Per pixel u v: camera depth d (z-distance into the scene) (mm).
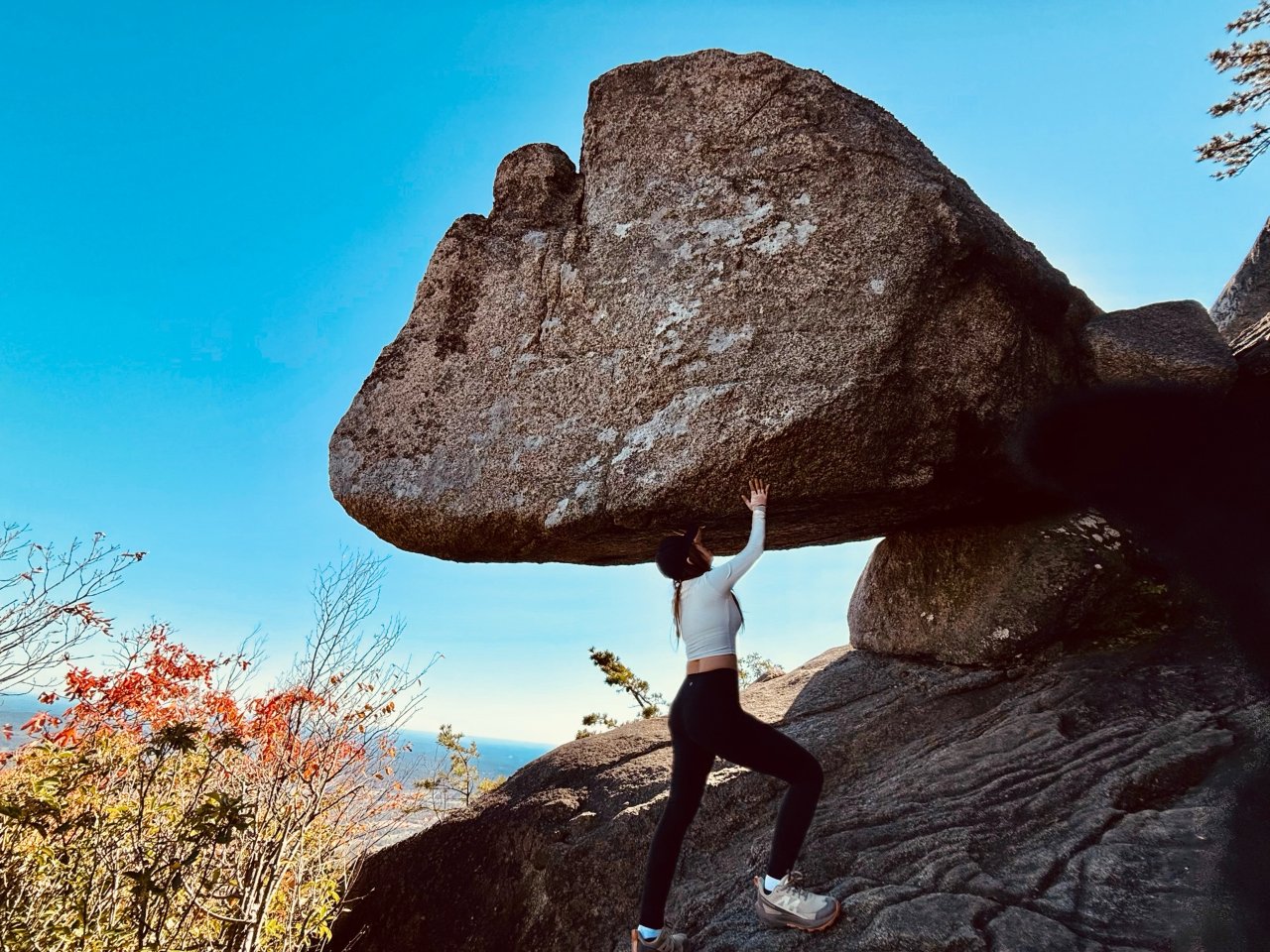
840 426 3738
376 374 5281
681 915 3602
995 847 3227
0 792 4672
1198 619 4340
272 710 6223
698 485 3889
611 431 4234
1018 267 4289
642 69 4930
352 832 6816
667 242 4426
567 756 5875
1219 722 3627
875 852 3434
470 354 4938
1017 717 4145
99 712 5598
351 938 5547
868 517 4695
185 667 5914
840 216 4039
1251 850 2678
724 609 3170
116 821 5164
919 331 3891
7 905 4676
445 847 5520
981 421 4078
